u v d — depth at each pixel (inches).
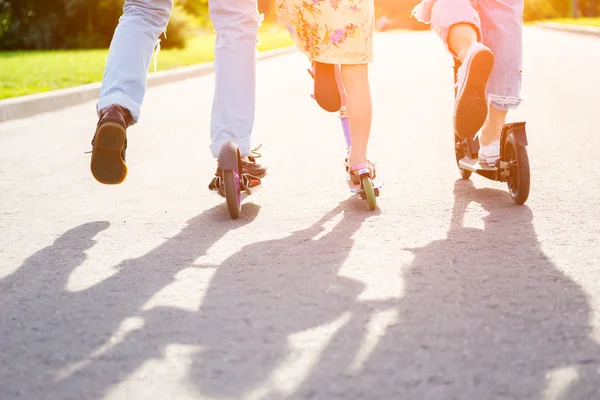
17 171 248.5
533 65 596.7
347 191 197.9
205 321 113.9
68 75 587.8
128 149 283.7
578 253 140.7
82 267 144.6
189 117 377.4
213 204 191.5
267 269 137.4
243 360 99.8
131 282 134.1
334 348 102.2
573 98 383.2
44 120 392.2
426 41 1175.0
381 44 1091.3
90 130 349.7
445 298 119.2
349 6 159.3
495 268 133.3
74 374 98.2
